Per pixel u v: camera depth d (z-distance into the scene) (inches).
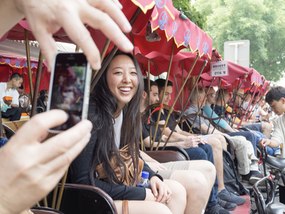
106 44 50.5
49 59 14.4
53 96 19.5
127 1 53.9
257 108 303.3
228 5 770.2
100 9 15.6
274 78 791.7
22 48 225.6
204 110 178.2
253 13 728.3
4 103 190.2
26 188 11.8
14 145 11.6
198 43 89.0
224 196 118.1
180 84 185.0
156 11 56.9
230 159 135.1
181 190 67.7
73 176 54.5
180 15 75.2
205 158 111.3
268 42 765.9
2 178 11.6
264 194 145.6
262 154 111.8
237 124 242.7
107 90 60.2
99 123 55.0
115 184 56.3
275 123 117.3
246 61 249.4
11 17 15.9
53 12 13.6
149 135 109.8
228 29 730.2
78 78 19.4
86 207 50.9
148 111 114.7
